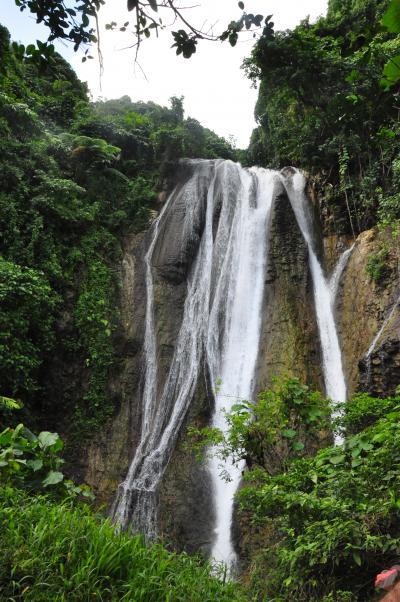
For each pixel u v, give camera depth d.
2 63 4.43
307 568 4.45
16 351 11.56
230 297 14.26
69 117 19.80
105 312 14.23
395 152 13.49
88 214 15.29
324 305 13.65
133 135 18.70
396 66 3.26
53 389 13.01
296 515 4.63
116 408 13.19
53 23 3.65
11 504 4.28
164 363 13.55
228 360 13.18
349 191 14.95
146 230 16.67
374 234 13.03
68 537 3.74
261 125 22.42
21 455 5.07
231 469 10.87
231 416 6.47
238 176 17.36
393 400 6.14
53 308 13.16
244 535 9.36
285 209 15.38
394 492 4.15
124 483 11.72
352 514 4.33
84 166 16.81
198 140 18.94
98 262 14.98
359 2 15.70
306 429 6.33
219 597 3.90
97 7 3.52
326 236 15.25
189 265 15.50
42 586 3.32
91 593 3.38
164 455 11.73
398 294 11.10
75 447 12.59
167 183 17.97
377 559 4.29
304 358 12.32
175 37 3.50
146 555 3.95
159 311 14.57
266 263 14.48
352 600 4.14
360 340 11.78
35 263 13.52
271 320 13.30
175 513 10.62
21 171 14.20
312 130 15.37
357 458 4.75
